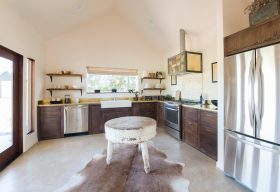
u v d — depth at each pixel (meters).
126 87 5.48
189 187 1.99
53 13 3.40
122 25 5.32
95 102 4.64
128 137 2.25
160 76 5.65
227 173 2.25
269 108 1.71
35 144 3.62
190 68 3.88
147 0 3.96
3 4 2.41
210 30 3.64
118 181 2.12
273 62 1.67
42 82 4.24
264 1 1.86
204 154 3.00
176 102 4.12
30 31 3.43
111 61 5.21
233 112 2.17
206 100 3.83
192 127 3.38
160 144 3.56
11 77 2.87
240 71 2.05
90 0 3.82
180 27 4.09
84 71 4.89
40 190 1.94
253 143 1.85
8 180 2.15
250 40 1.96
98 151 3.19
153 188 1.97
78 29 4.82
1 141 2.60
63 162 2.69
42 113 3.93
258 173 1.81
